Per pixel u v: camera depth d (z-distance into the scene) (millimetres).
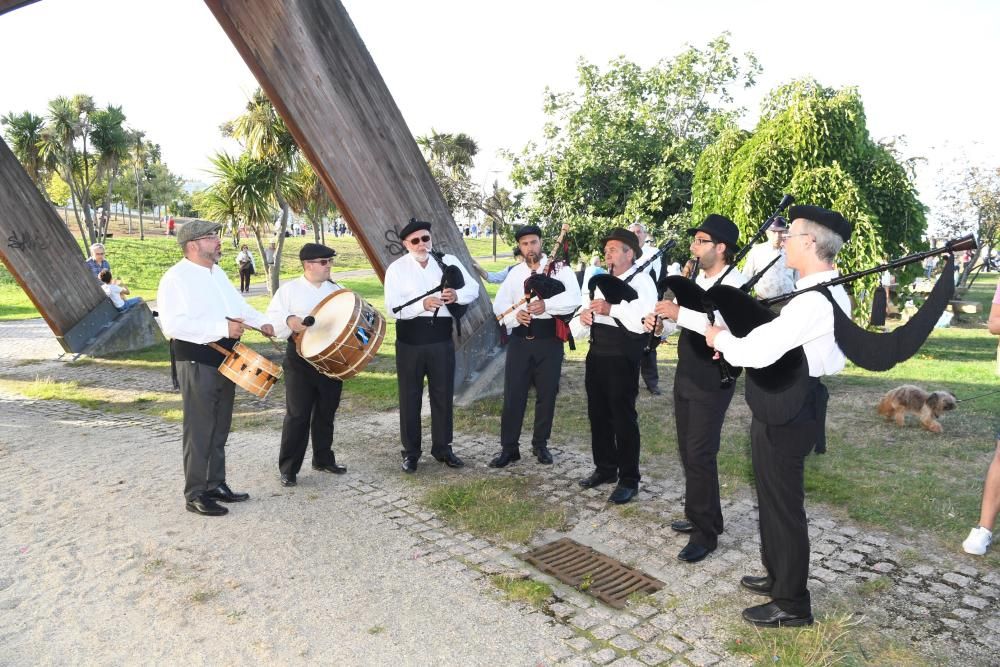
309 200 24688
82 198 33156
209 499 4453
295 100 6332
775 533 2994
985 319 14055
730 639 2971
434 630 3082
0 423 7066
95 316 11570
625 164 13836
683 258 12852
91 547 3928
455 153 37156
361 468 5422
